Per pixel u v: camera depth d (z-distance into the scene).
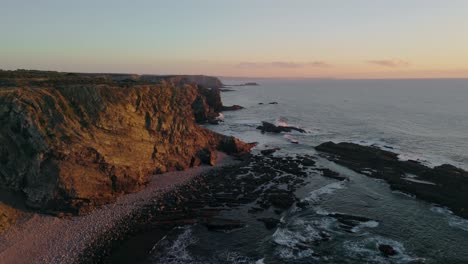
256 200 47.69
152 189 50.69
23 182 40.59
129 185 49.28
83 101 50.44
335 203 46.78
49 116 44.88
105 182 46.53
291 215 43.28
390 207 45.38
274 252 35.00
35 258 32.47
